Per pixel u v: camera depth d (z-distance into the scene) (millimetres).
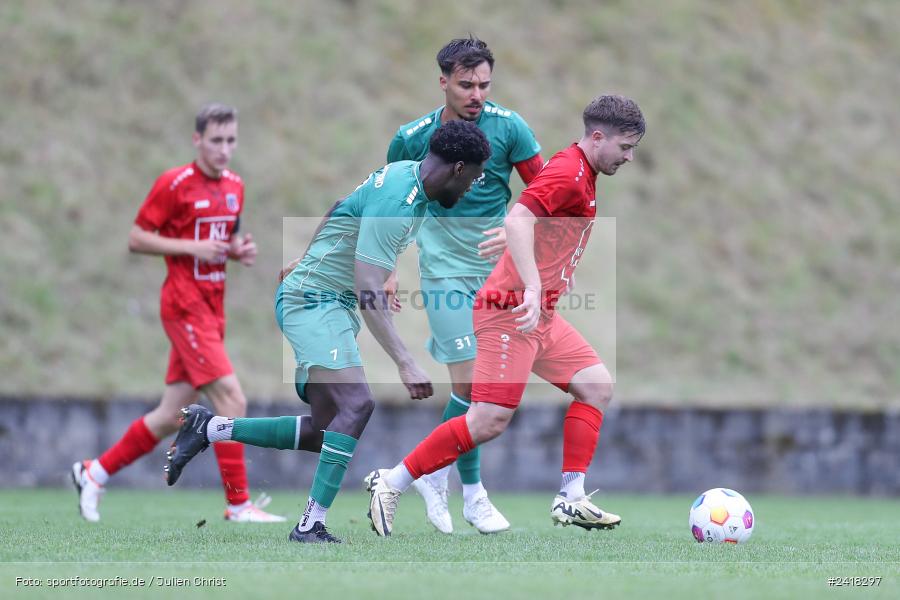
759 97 55500
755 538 19594
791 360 43938
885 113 56656
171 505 28047
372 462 35250
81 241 42438
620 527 22172
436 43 53750
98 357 38844
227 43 50906
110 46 49406
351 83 50938
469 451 18531
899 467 36188
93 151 45594
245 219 44438
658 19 57719
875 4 62969
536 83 52688
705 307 45469
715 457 36219
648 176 50125
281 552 15250
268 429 17375
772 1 61156
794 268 48000
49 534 17891
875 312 46750
